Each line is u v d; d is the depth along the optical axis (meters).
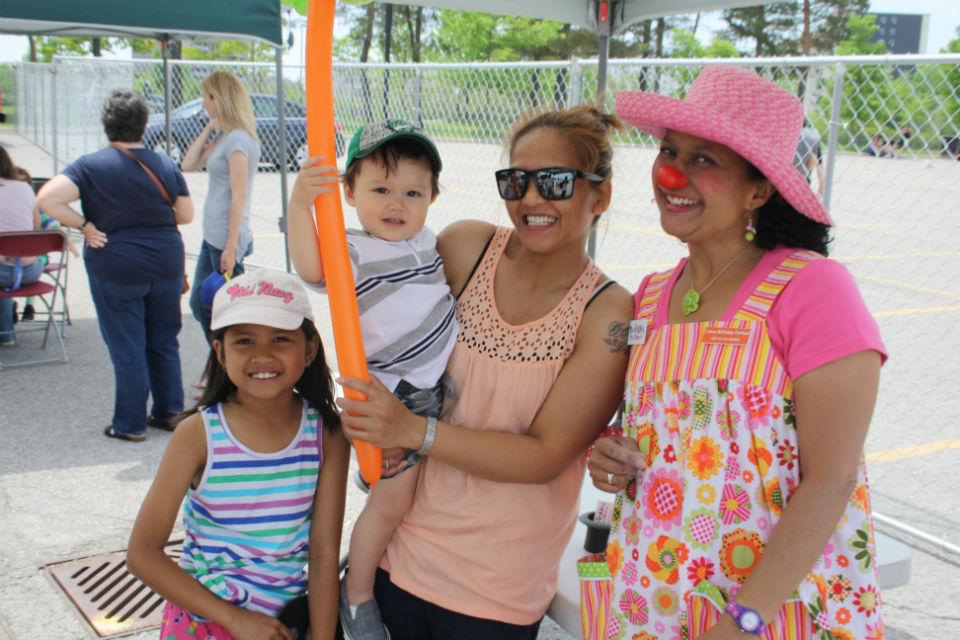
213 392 1.85
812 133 4.06
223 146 5.09
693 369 1.40
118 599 2.93
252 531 1.83
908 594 3.10
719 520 1.37
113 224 4.14
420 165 1.76
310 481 1.88
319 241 1.57
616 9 3.20
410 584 1.75
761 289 1.38
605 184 1.72
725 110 1.42
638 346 1.55
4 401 4.93
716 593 1.34
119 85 12.02
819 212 1.35
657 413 1.46
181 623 1.82
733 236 1.45
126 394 4.34
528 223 1.66
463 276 1.85
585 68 5.07
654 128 1.53
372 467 1.61
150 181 4.16
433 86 7.26
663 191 1.47
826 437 1.26
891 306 7.70
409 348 1.71
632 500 1.55
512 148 1.74
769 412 1.33
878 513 3.70
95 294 4.24
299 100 13.88
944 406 5.13
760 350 1.35
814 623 1.33
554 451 1.60
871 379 1.25
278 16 5.51
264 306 1.72
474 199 11.20
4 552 3.21
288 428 1.87
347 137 8.38
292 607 1.84
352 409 1.56
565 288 1.70
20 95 19.73
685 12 2.96
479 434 1.60
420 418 1.59
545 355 1.65
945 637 2.82
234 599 1.80
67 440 4.37
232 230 5.04
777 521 1.32
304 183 1.54
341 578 2.02
